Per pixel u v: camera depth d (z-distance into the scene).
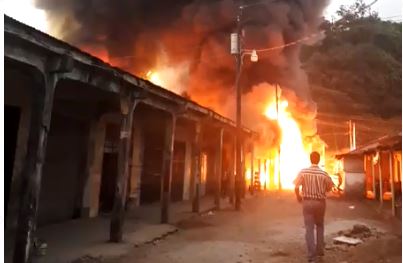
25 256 5.14
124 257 6.73
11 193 7.87
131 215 11.45
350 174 21.83
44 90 5.39
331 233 9.56
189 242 8.34
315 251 6.58
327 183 6.79
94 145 11.09
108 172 12.22
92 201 11.01
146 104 9.05
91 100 10.19
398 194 20.31
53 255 6.29
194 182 13.34
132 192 13.40
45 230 8.52
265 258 6.93
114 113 11.37
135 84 7.86
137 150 13.77
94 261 6.32
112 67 6.84
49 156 9.41
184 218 11.70
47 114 5.43
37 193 5.30
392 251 7.43
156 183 15.23
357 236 9.25
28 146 5.32
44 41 5.11
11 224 7.87
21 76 7.59
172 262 6.50
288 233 9.69
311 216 6.68
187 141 17.98
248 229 10.34
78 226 9.25
